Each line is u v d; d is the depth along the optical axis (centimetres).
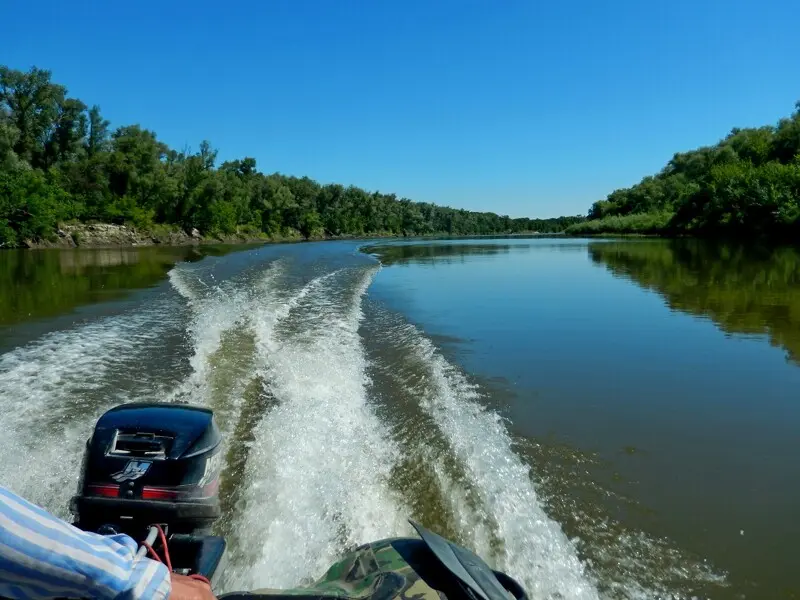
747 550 364
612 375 746
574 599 315
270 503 396
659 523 394
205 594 148
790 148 6272
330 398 623
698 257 2808
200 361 758
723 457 498
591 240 6188
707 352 861
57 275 2088
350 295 1454
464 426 556
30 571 110
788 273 1905
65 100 6662
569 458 495
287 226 9119
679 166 10425
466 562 216
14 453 470
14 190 4366
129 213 5809
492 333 1008
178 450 291
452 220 14288
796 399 645
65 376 695
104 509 282
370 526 373
